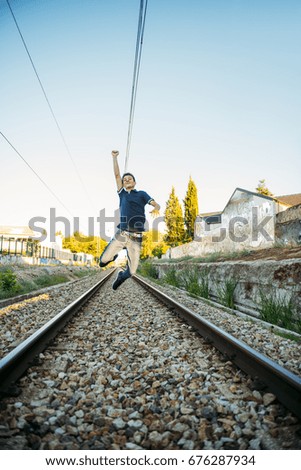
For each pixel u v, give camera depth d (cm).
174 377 381
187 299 1127
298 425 274
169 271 1972
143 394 340
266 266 932
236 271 1098
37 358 427
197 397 325
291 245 1342
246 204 2141
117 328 634
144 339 551
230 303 1038
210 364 424
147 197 586
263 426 280
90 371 399
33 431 269
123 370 409
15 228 5044
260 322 768
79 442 262
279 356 486
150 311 816
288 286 814
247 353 383
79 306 870
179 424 278
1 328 649
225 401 321
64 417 289
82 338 558
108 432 273
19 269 1931
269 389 331
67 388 351
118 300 1064
